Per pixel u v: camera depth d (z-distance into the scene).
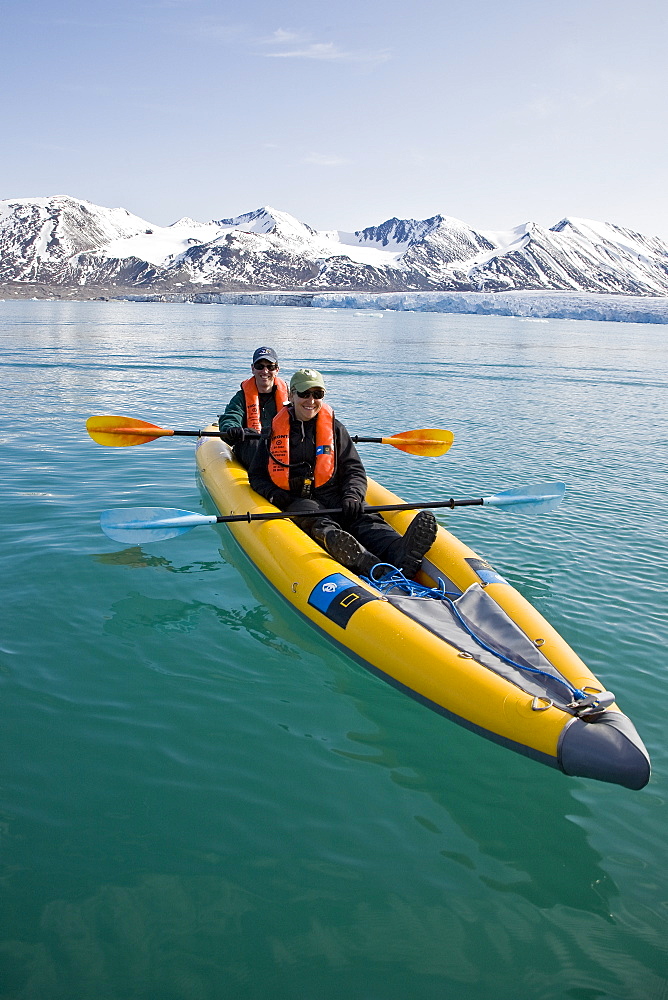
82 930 2.20
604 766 2.72
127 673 3.62
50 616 4.15
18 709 3.28
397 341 32.09
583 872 2.49
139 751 3.04
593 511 6.43
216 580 4.75
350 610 3.83
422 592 4.17
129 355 20.23
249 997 2.01
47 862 2.44
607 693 3.04
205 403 11.97
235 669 3.70
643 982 2.10
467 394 14.29
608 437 10.18
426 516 4.33
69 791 2.78
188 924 2.23
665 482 7.60
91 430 6.06
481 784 2.93
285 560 4.41
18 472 7.22
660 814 2.80
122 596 4.46
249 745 3.10
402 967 2.12
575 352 30.08
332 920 2.27
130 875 2.40
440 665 3.35
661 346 39.38
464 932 2.24
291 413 4.93
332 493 5.03
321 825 2.66
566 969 2.13
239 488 5.56
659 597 4.61
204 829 2.62
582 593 4.62
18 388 12.96
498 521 6.04
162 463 7.87
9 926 2.20
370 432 9.88
